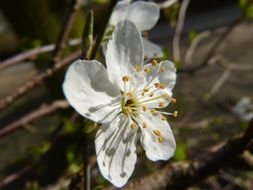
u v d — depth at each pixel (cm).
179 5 13
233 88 25
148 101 5
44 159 13
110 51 5
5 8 14
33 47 12
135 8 6
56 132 13
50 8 13
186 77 25
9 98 9
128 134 5
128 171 5
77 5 9
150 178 6
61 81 13
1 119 27
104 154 5
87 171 5
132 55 5
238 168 6
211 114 19
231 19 38
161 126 5
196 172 6
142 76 5
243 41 32
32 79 9
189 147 12
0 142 22
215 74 26
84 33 5
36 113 10
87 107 5
